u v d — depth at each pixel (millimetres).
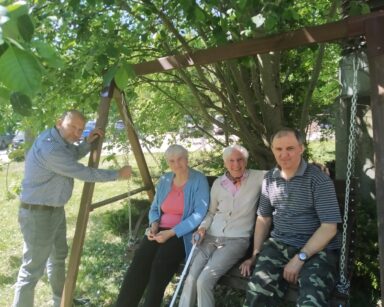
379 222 2346
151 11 3693
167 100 6074
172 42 4652
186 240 3295
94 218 6266
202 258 3174
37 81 1014
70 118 3182
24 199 3164
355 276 3561
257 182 3303
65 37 4004
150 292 3084
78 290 3969
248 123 5223
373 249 3520
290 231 2902
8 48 1002
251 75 4711
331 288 2586
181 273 3295
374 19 2322
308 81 5289
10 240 5422
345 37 2576
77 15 3389
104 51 3148
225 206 3322
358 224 3736
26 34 1055
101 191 8180
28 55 1014
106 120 3566
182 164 3449
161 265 3168
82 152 3549
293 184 2885
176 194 3506
